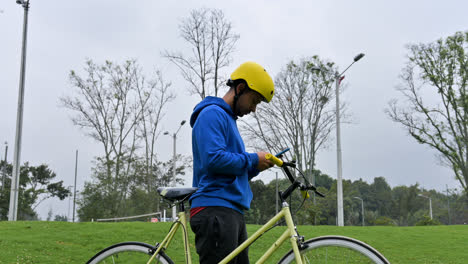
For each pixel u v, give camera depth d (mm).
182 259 5969
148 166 32969
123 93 34000
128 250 2873
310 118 29750
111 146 33062
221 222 2531
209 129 2555
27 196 36625
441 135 28781
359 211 68125
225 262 2523
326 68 29141
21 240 8328
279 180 36094
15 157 16438
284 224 2619
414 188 59656
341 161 20297
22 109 17000
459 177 28953
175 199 2713
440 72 28859
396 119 30078
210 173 2582
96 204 28156
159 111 34781
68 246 8172
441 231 12250
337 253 2465
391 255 8617
